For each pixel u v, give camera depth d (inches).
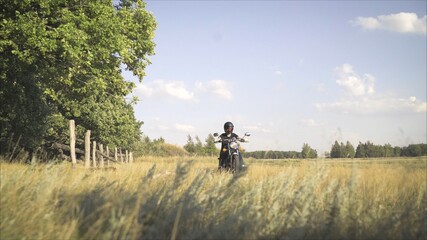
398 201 169.8
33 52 615.5
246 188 179.9
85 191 170.4
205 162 290.8
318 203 161.3
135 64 1064.8
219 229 129.3
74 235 127.5
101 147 936.9
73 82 808.3
